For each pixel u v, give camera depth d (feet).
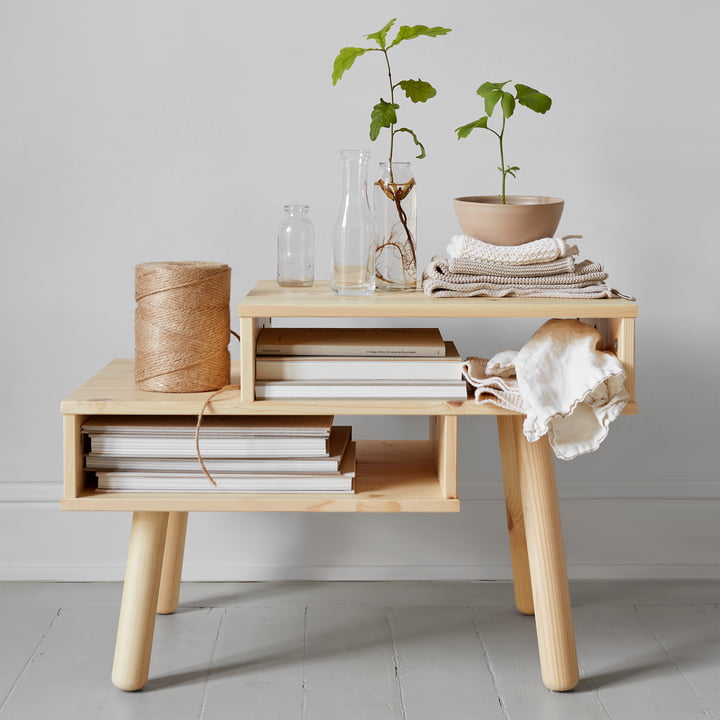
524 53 6.63
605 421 5.07
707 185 6.75
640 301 6.86
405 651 5.89
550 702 5.29
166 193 6.67
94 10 6.49
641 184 6.74
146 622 5.37
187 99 6.59
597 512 7.00
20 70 6.52
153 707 5.23
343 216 5.35
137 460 5.29
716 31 6.62
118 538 6.94
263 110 6.62
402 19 6.57
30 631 6.12
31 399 6.81
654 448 6.99
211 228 6.72
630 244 6.80
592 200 6.75
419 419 6.90
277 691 5.40
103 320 6.77
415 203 5.61
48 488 6.88
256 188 6.69
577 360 5.09
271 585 6.93
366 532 6.99
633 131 6.69
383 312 5.06
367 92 6.62
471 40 6.60
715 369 6.93
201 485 5.31
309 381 5.22
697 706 5.25
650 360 6.91
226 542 6.98
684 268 6.82
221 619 6.33
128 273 6.74
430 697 5.34
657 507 7.00
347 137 6.66
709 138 6.71
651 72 6.64
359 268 5.36
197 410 5.15
